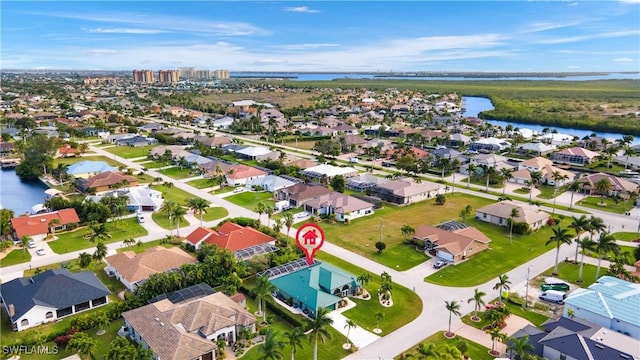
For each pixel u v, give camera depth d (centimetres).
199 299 8219
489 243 12275
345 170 19525
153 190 16588
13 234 12450
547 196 16875
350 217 14388
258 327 8150
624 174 19212
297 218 14238
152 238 12475
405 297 9319
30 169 19338
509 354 7269
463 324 8306
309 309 8556
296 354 7375
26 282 9044
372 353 7419
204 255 10644
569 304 8375
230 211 14862
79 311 8756
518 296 9362
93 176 17812
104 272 10456
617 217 14438
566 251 11731
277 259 10519
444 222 13300
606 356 6694
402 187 16325
